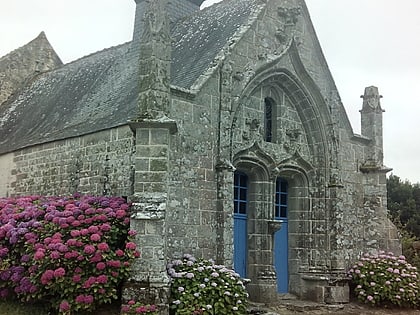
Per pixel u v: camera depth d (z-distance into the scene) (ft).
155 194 34.65
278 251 50.24
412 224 113.50
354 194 54.24
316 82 51.78
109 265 32.99
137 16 62.28
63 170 50.16
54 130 55.11
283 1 50.37
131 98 48.14
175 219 37.88
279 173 49.16
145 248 33.81
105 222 35.63
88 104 56.24
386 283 47.91
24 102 74.54
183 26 57.72
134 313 31.96
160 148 35.14
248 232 46.47
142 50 36.99
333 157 51.47
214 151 41.55
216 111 42.19
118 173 43.09
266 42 47.62
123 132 43.32
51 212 36.99
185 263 37.14
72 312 32.63
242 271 45.57
